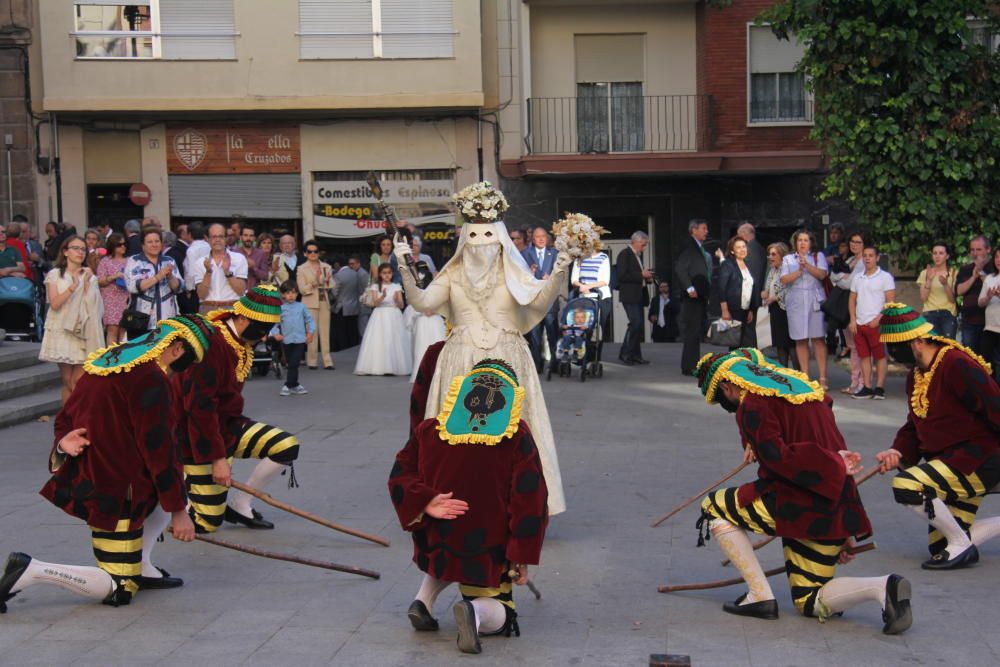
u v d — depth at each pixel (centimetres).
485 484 548
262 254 1780
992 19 1619
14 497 902
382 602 648
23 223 1767
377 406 1375
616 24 2386
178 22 2244
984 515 840
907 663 544
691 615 621
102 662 552
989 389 666
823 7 1544
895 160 1548
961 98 1541
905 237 1590
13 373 1409
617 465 1023
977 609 624
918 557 732
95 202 2320
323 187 2338
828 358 1878
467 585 574
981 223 1558
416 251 1686
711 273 1623
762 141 2367
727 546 609
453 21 2272
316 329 1770
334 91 2270
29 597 655
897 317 692
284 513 862
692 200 2386
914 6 1505
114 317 1396
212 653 564
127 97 2230
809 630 592
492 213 777
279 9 2248
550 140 2402
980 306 1309
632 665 546
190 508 767
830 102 1573
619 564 725
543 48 2388
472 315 780
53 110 2225
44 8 2219
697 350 1620
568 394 1450
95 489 618
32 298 1633
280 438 768
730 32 2347
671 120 2405
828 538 575
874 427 1188
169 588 675
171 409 630
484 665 546
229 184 2323
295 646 575
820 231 2380
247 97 2253
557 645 575
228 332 748
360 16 2261
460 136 2341
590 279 1630
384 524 826
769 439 567
